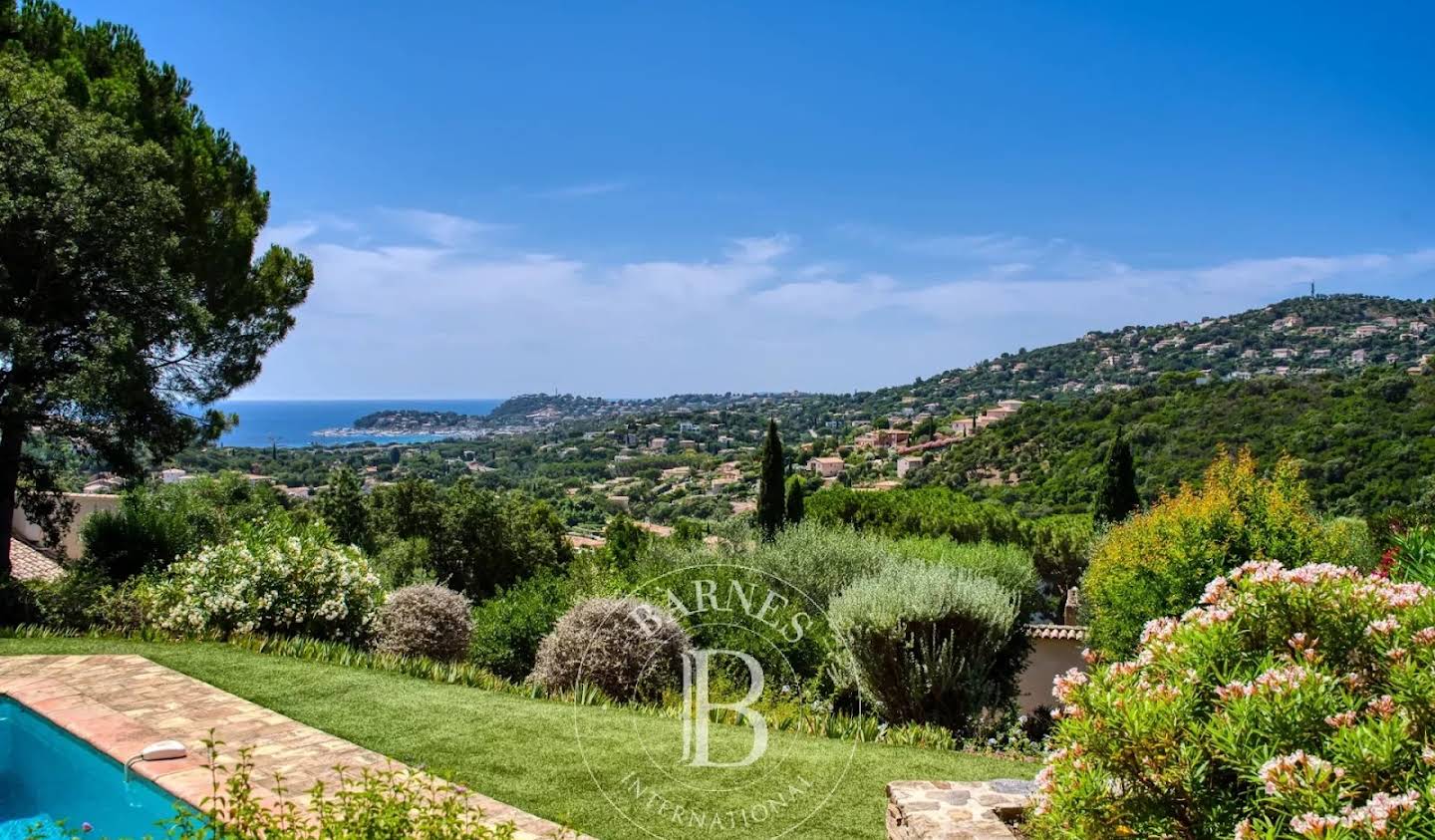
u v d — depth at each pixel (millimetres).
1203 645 2951
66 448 11945
